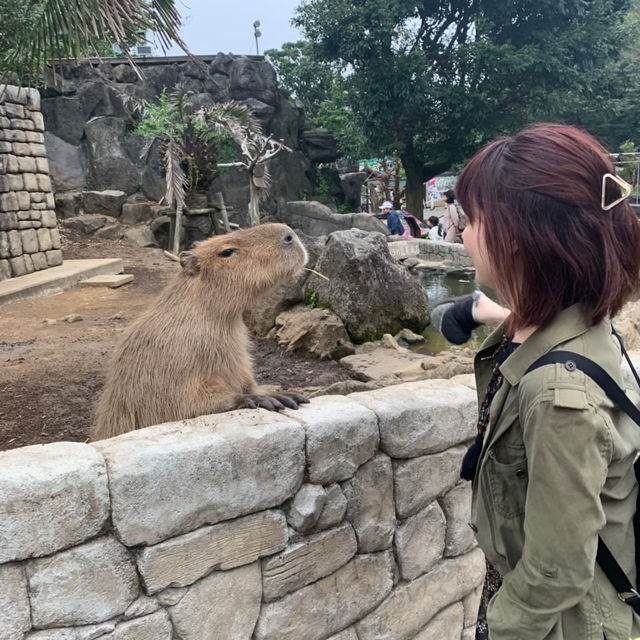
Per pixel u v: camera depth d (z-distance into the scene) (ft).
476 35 60.85
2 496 5.00
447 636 9.18
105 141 54.70
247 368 8.79
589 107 66.33
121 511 5.62
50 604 5.36
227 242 8.48
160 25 18.99
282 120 66.18
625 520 4.31
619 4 61.93
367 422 7.34
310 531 7.08
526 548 4.07
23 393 14.44
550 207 3.95
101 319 24.27
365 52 58.29
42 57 21.22
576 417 3.81
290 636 7.12
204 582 6.31
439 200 104.06
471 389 8.75
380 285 18.20
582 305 4.17
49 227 36.01
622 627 4.23
